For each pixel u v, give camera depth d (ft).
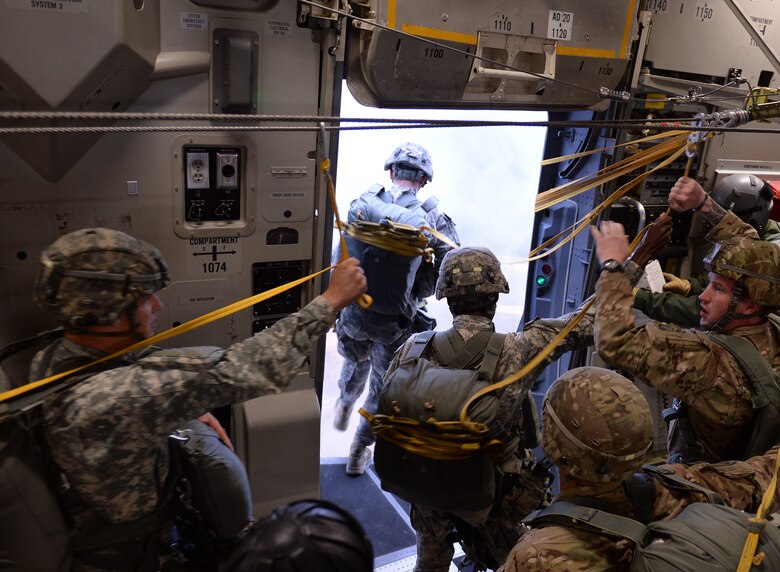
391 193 11.64
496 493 7.12
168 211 7.51
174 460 5.30
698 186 7.14
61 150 6.61
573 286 11.55
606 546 4.33
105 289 4.66
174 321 7.96
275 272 8.43
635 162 8.33
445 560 7.93
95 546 4.94
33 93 5.99
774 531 4.42
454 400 6.21
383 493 11.96
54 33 5.84
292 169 8.00
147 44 6.51
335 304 5.32
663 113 11.12
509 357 6.61
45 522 4.63
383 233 8.06
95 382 4.62
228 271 8.07
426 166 11.62
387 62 7.86
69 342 4.91
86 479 4.67
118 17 5.96
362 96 8.35
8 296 6.94
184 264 7.80
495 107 9.49
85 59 5.98
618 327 5.82
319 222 8.38
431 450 6.21
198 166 7.52
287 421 8.39
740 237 6.54
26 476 4.50
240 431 8.36
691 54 10.62
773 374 5.88
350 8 7.45
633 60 10.09
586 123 6.14
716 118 6.95
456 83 8.57
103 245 4.72
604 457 4.53
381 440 6.54
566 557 4.28
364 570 2.97
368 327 11.35
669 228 7.45
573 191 8.86
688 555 4.16
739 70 11.19
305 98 7.82
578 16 9.04
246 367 4.87
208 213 7.75
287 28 7.47
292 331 5.10
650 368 5.84
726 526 4.37
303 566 2.84
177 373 4.70
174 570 5.54
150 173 7.28
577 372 5.04
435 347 6.96
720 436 6.21
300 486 8.76
